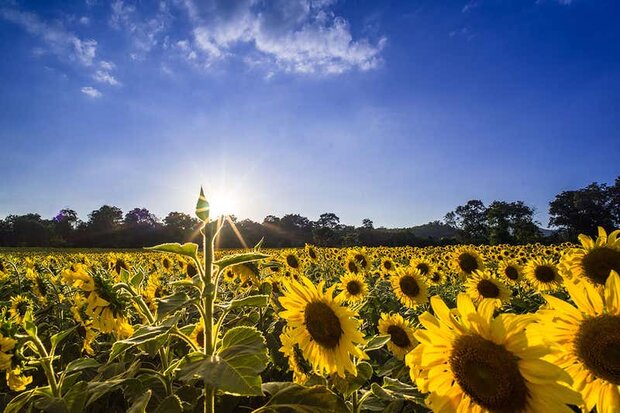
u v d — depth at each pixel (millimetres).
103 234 112375
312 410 2381
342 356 2848
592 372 1879
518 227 77625
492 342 1896
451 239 78625
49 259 17234
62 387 3125
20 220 112438
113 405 4180
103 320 3301
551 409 1705
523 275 11297
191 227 99438
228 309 2633
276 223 96250
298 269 13375
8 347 2920
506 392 1800
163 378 3045
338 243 71625
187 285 2551
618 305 1892
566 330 1970
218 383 1964
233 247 77125
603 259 4621
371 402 3273
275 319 6547
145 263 19969
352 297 8938
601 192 106812
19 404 2885
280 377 4926
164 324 2383
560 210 108062
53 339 3211
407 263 25078
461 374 1925
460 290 12188
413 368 2113
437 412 2014
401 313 9305
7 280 9969
